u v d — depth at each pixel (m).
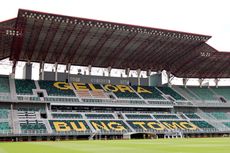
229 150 29.06
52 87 81.19
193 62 87.81
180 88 97.56
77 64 85.31
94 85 87.50
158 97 88.00
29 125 66.06
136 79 94.12
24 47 73.75
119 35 70.25
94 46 75.38
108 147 35.72
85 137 67.88
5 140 61.81
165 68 93.38
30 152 28.80
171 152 27.09
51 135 64.62
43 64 82.69
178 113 86.00
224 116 88.69
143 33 69.56
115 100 81.25
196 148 32.62
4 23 62.03
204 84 101.69
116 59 84.25
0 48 73.38
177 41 74.94
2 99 70.75
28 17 59.75
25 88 78.12
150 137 70.06
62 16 60.59
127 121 75.69
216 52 80.19
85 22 63.34
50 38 69.44
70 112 74.69
